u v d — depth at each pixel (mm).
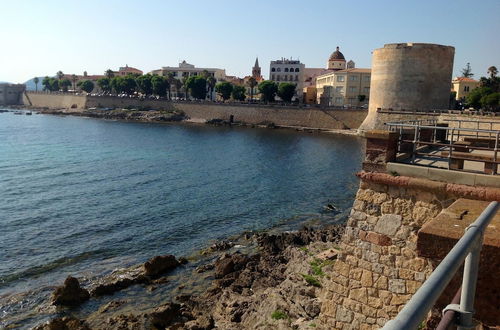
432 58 89812
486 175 10398
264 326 18219
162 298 25328
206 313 23062
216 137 108438
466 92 138375
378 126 92688
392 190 11648
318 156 80812
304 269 22953
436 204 10992
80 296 24781
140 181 57031
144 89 170625
